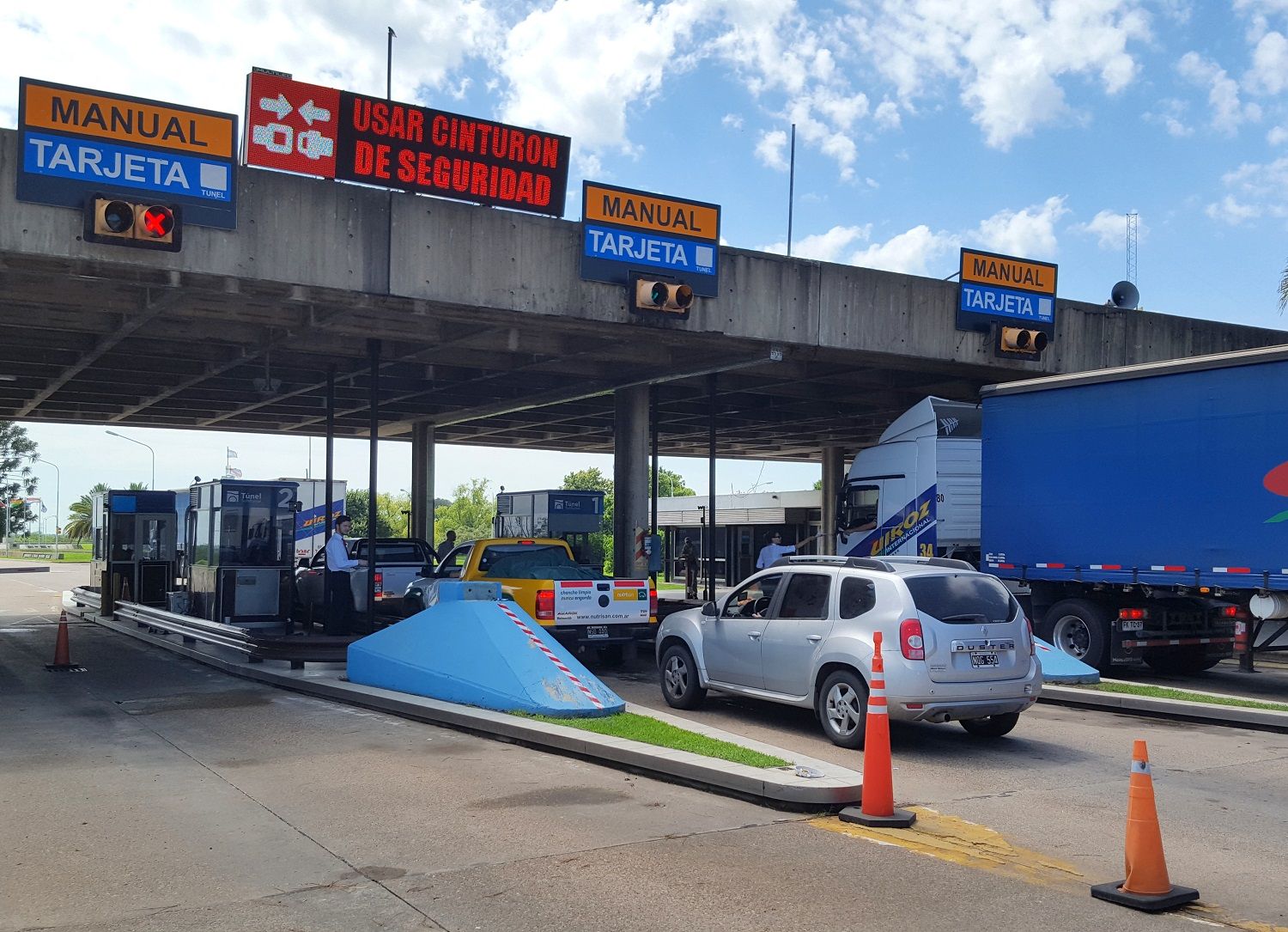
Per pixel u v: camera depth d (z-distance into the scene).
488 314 15.73
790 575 11.42
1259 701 12.74
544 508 31.19
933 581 10.28
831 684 10.47
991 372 21.22
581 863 6.50
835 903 5.82
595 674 16.48
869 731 7.54
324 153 14.33
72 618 27.55
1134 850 5.96
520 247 15.61
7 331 19.02
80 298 15.69
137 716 12.17
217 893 5.98
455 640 12.32
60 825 7.43
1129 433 15.47
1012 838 7.20
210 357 21.11
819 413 30.53
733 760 8.71
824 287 18.39
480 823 7.43
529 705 10.95
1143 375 15.30
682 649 12.62
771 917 5.59
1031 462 16.83
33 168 12.50
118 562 26.44
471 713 11.10
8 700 13.43
